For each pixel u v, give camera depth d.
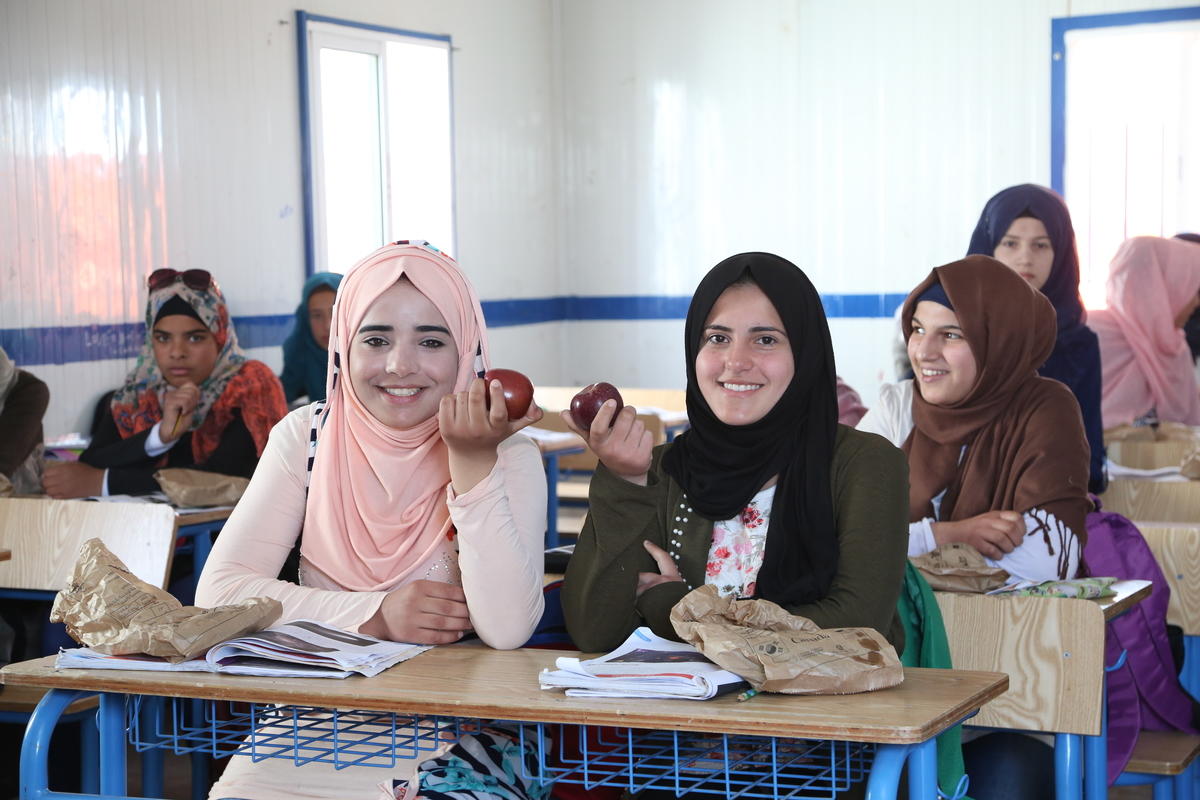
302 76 5.80
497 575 1.71
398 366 1.82
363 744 1.59
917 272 7.22
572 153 8.01
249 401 4.02
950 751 1.61
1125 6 6.66
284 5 5.71
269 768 1.63
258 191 5.59
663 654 1.45
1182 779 2.28
